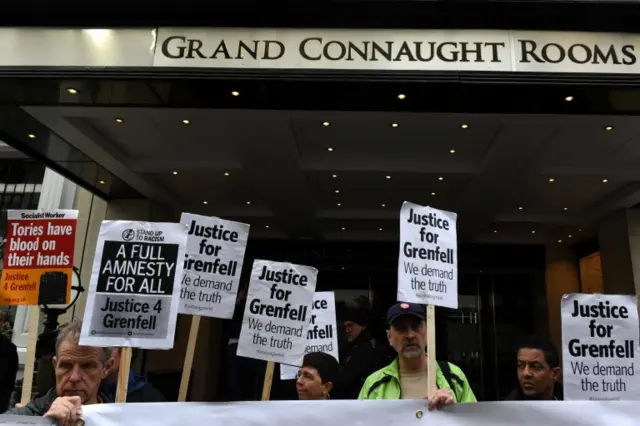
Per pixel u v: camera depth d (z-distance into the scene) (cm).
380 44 498
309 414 240
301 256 1211
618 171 802
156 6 497
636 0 479
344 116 611
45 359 452
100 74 497
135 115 625
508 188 891
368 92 521
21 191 964
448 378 311
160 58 498
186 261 262
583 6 481
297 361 262
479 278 1229
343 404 241
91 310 231
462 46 495
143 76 496
